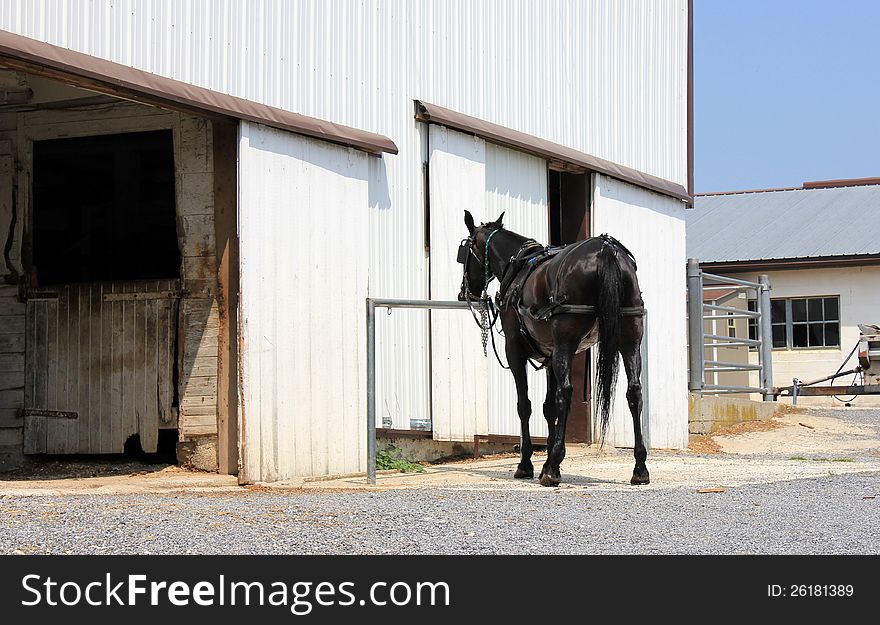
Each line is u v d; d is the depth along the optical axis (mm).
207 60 9789
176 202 10703
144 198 11273
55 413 11164
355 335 11016
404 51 12234
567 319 9234
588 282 9148
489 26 13695
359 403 11016
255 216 9938
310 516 7430
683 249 17625
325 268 10688
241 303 9750
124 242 11320
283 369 10117
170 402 10734
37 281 11398
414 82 12375
